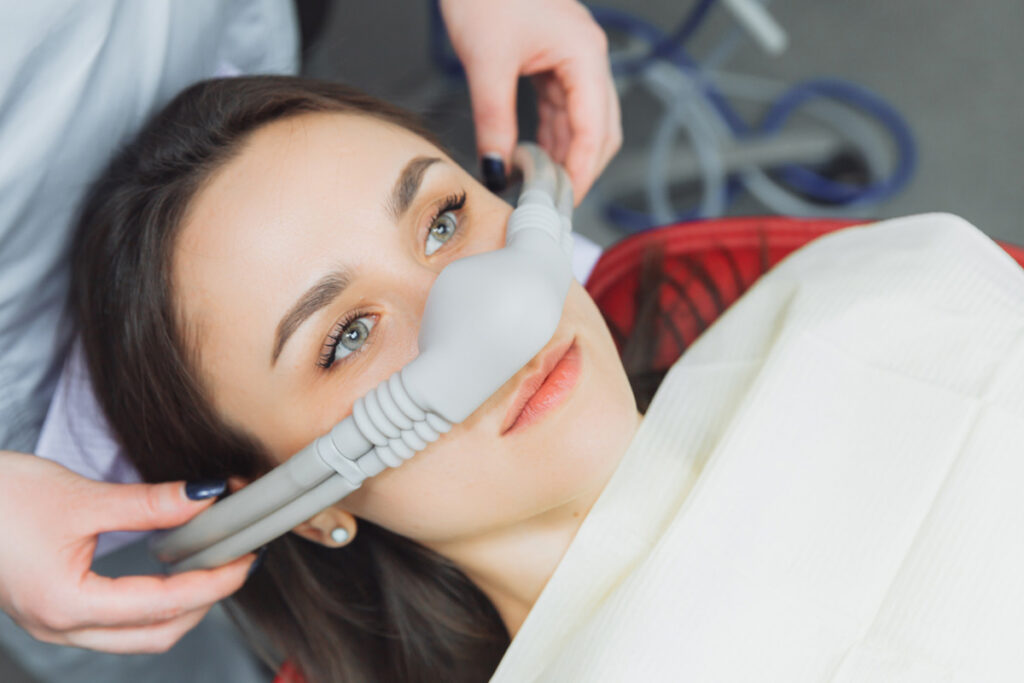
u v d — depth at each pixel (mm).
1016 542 528
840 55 1535
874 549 548
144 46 653
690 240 852
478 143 771
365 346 549
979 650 510
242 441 604
